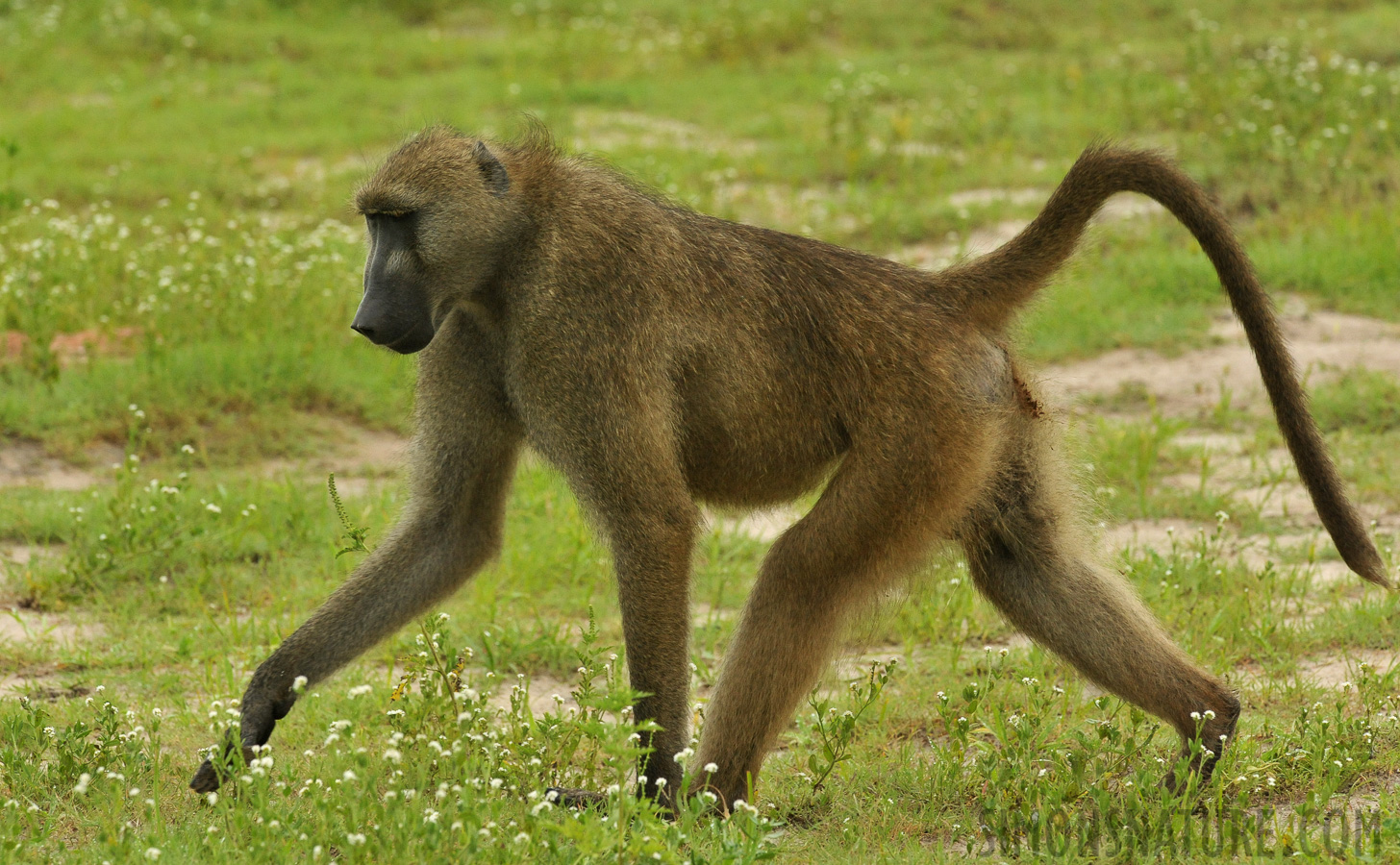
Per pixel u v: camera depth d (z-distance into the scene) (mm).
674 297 9039
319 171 30516
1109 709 10523
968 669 11672
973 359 9336
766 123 34344
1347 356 19750
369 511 15047
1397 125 28422
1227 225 9438
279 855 7707
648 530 8898
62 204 27547
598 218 9039
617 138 33250
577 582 14055
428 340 9039
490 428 9602
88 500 15086
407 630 12352
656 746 8859
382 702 10672
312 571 13969
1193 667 9188
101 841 7820
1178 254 23750
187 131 33594
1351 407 17844
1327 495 9070
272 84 38219
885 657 12195
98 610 12969
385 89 37688
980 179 29516
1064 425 9758
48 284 20734
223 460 16906
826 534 8906
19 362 18547
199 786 8742
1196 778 8688
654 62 40781
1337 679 11188
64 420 17297
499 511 9875
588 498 8984
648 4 46938
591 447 8891
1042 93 35875
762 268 9344
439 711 9781
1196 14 41156
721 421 9211
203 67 39500
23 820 8516
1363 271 22375
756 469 9398
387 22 44812
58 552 14258
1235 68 34250
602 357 8844
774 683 8844
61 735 9906
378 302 8867
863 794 9414
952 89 36812
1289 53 35688
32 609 13047
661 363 8953
